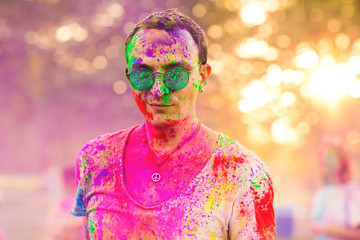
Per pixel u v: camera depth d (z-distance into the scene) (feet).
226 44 71.10
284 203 47.70
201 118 68.95
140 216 5.37
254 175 5.41
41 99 69.97
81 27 71.87
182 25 5.47
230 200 5.36
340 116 70.64
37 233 37.06
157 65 5.34
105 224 5.50
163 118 5.42
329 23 69.72
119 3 70.13
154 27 5.42
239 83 70.69
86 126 70.59
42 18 69.62
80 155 5.98
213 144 5.61
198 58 5.53
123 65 70.90
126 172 5.64
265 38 71.20
